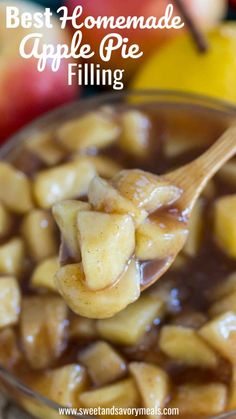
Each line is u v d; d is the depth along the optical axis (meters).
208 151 0.43
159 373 0.43
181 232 0.40
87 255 0.36
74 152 0.50
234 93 0.55
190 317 0.44
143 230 0.38
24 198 0.49
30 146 0.51
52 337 0.44
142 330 0.44
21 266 0.47
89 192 0.39
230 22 0.64
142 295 0.45
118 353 0.44
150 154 0.50
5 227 0.48
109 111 0.52
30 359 0.44
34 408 0.44
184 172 0.42
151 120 0.51
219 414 0.41
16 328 0.45
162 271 0.39
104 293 0.37
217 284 0.45
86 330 0.44
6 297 0.45
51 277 0.45
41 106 0.58
